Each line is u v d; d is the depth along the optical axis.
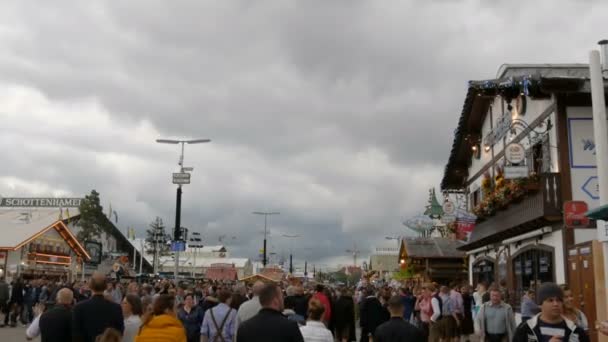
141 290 18.58
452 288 19.86
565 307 8.92
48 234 51.88
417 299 20.89
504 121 25.47
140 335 7.62
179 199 34.50
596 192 19.72
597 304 16.45
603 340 13.89
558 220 20.09
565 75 22.98
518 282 24.73
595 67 13.73
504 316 12.48
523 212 22.12
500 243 27.14
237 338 6.24
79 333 8.32
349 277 97.50
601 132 13.48
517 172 20.64
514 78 21.58
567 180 19.84
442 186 35.06
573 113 20.20
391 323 7.85
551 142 20.77
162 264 97.94
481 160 30.23
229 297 10.55
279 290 6.42
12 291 27.11
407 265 42.81
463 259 40.22
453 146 32.53
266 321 6.16
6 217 53.53
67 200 74.06
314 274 122.50
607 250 12.59
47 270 51.31
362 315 17.52
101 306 8.45
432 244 41.72
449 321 16.66
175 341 7.59
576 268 18.11
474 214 27.80
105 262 73.06
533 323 5.75
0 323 28.27
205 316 10.36
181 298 17.58
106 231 77.19
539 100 21.80
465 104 29.66
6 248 45.47
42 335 8.90
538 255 22.39
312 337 7.72
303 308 15.21
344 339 17.62
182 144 39.66
